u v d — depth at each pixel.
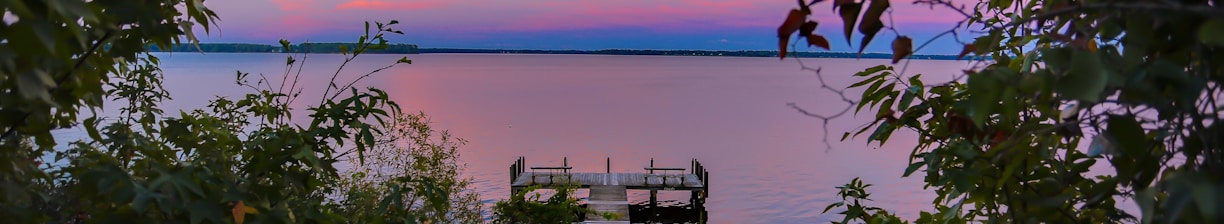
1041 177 1.19
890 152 35.41
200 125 1.94
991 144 1.18
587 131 44.19
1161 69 0.69
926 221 1.61
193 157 1.88
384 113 1.81
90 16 0.86
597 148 37.31
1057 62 0.73
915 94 1.30
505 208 5.18
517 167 21.12
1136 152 0.74
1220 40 0.56
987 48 0.94
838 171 30.36
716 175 29.91
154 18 1.18
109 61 1.28
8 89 1.13
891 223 1.63
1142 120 0.78
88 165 1.51
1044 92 0.74
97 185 1.20
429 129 4.48
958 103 1.16
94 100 1.26
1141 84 0.70
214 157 1.70
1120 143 0.75
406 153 4.21
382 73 124.75
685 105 64.75
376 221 1.86
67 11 0.83
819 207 23.67
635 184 19.94
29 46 0.82
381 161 4.08
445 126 44.25
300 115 37.22
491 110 55.94
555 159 33.06
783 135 43.16
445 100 65.56
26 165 1.22
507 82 101.69
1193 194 0.58
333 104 1.77
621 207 17.31
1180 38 0.71
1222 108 0.67
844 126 46.97
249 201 1.42
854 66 182.25
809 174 29.78
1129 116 0.75
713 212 23.14
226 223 1.27
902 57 0.89
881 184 26.84
